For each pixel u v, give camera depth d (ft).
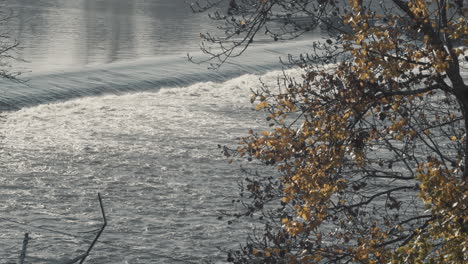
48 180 185.88
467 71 347.56
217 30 598.75
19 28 560.61
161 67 375.25
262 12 55.77
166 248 141.38
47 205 166.50
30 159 204.13
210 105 294.46
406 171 172.55
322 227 126.93
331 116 56.65
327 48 59.62
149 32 579.07
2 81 306.96
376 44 55.16
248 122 263.70
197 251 139.95
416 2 55.06
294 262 58.03
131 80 340.80
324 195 56.90
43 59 407.23
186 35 558.15
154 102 297.33
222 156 211.41
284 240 59.00
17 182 182.80
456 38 54.03
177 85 348.18
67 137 231.91
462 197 45.98
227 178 190.39
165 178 190.19
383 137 61.82
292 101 58.39
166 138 235.20
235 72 384.27
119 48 475.72
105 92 319.68
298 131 57.77
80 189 179.42
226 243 143.64
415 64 55.98
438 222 47.11
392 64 54.39
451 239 45.21
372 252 56.75
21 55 414.21
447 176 51.96
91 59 421.59
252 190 61.67
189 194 176.76
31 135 232.94
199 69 380.58
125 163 204.13
